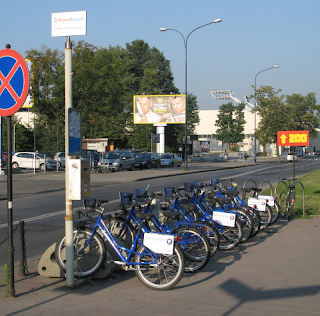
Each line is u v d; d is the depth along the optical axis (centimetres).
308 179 2383
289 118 6969
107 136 6300
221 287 529
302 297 486
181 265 511
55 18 535
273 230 933
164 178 2692
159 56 7206
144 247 531
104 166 3080
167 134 7119
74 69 2769
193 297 491
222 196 888
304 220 1072
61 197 1692
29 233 947
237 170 3656
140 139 6706
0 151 2845
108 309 452
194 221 693
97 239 551
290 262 654
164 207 741
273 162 5525
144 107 4819
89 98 2970
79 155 538
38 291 519
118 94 3056
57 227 1020
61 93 2859
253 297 488
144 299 484
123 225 610
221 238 743
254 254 709
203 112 11462
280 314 430
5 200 1605
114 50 6756
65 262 560
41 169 3434
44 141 5481
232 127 9219
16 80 488
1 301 481
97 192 1850
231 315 430
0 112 495
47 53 2789
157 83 7044
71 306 462
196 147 6188
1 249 788
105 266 556
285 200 1101
